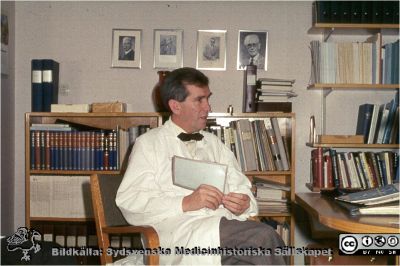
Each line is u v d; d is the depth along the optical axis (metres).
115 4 2.96
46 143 2.64
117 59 2.95
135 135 2.66
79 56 2.96
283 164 2.66
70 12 2.96
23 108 2.96
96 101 2.96
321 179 2.69
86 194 2.66
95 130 2.72
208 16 2.95
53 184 2.67
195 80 1.96
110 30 2.96
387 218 1.70
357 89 2.90
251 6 2.95
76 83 2.96
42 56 2.95
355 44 2.71
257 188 2.70
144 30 2.96
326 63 2.72
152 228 1.65
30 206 2.66
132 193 1.81
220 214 1.86
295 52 2.94
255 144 2.68
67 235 2.74
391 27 2.65
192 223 1.69
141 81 2.96
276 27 2.95
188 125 1.99
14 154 2.95
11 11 2.88
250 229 1.58
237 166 2.13
